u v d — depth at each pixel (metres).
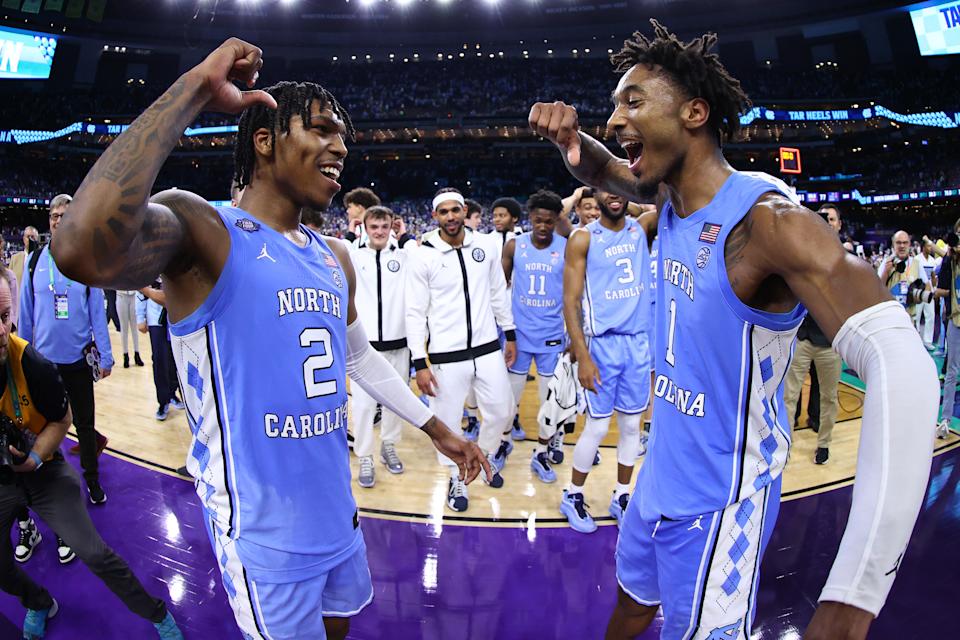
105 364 3.77
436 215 3.58
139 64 31.81
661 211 1.54
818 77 29.72
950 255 4.87
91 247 0.95
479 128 29.73
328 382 1.41
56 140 28.55
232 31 31.44
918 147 28.59
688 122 1.33
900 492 0.83
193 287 1.26
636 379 3.37
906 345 0.91
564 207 5.42
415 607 2.81
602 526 3.53
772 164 30.52
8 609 2.80
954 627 2.63
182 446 4.82
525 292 4.55
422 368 3.60
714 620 1.45
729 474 1.39
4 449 2.13
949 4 26.98
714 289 1.29
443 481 4.17
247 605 1.40
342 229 23.59
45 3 27.69
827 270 1.04
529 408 5.93
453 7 31.59
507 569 3.11
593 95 31.06
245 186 1.46
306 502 1.39
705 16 30.69
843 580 0.83
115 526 3.52
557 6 31.25
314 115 1.35
